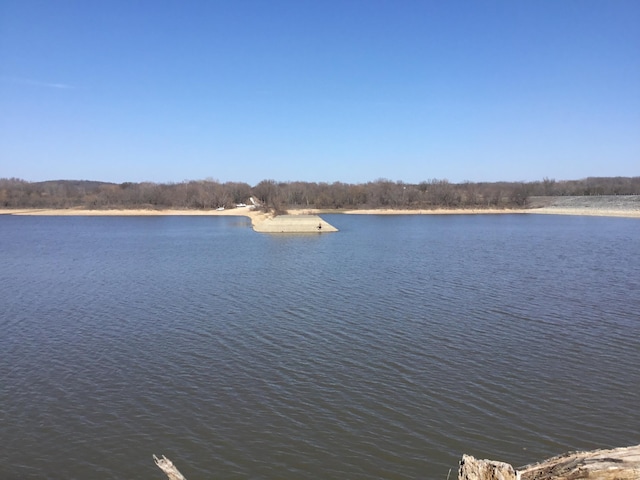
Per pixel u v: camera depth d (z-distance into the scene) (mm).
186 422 15484
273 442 14312
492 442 14195
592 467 7680
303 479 12648
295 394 17297
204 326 25484
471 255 52469
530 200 166750
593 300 30469
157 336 23891
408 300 30906
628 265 44375
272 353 21297
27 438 14664
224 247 62906
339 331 24328
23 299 32406
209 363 20234
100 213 146875
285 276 40219
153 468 13125
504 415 15719
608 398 16828
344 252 56094
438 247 60438
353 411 16031
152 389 17828
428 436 14531
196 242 69625
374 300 30984
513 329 24453
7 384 18375
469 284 35938
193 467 13148
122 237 78312
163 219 127375
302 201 163500
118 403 16797
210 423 15398
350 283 36781
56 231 90812
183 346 22359
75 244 67688
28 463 13422
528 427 14992
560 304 29500
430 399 16828
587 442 14164
